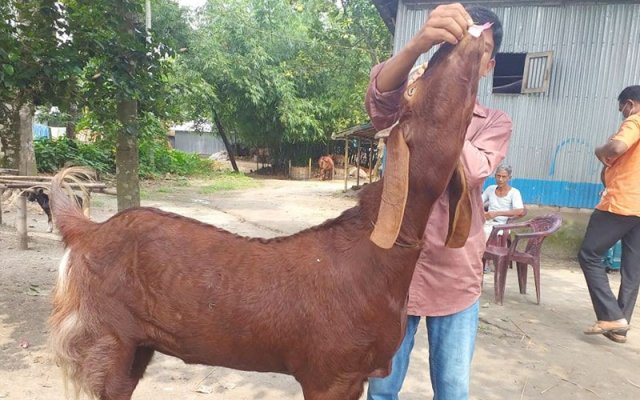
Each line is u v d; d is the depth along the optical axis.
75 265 2.16
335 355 1.89
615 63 8.43
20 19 5.38
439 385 2.55
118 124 5.86
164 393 3.64
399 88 1.99
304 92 25.72
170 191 17.12
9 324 4.63
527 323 5.50
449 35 1.64
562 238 8.87
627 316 5.09
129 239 2.11
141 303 2.06
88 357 2.12
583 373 4.33
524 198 9.10
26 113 11.70
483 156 2.17
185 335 2.04
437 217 2.37
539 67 8.76
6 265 6.51
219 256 2.03
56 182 2.43
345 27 17.53
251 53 23.19
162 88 6.26
